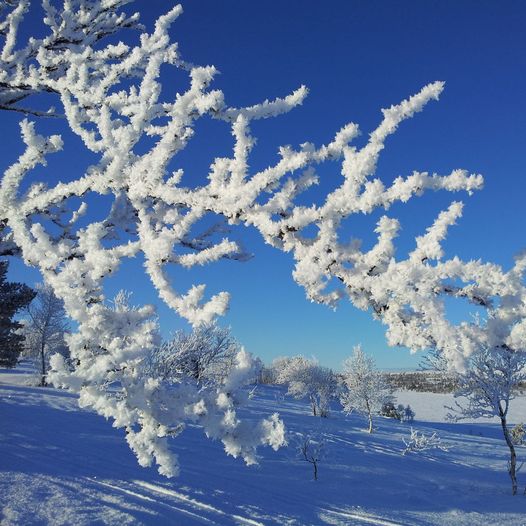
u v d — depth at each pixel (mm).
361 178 1653
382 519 9219
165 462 1763
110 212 2807
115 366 1775
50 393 22047
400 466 15586
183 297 1784
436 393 64375
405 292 1524
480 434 34719
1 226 2365
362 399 27125
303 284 1737
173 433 1813
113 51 2900
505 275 1473
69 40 3586
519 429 27422
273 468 12414
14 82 3088
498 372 13125
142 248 1951
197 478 10094
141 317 1850
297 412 30219
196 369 17641
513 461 12445
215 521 7871
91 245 1935
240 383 1816
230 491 9586
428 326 1565
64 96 2434
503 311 1495
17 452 10133
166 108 2121
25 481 8227
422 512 10062
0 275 18734
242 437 1751
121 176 2117
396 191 1575
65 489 8148
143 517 7375
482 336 1480
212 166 1890
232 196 1799
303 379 38188
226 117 1975
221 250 1888
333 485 11555
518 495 12086
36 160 2264
